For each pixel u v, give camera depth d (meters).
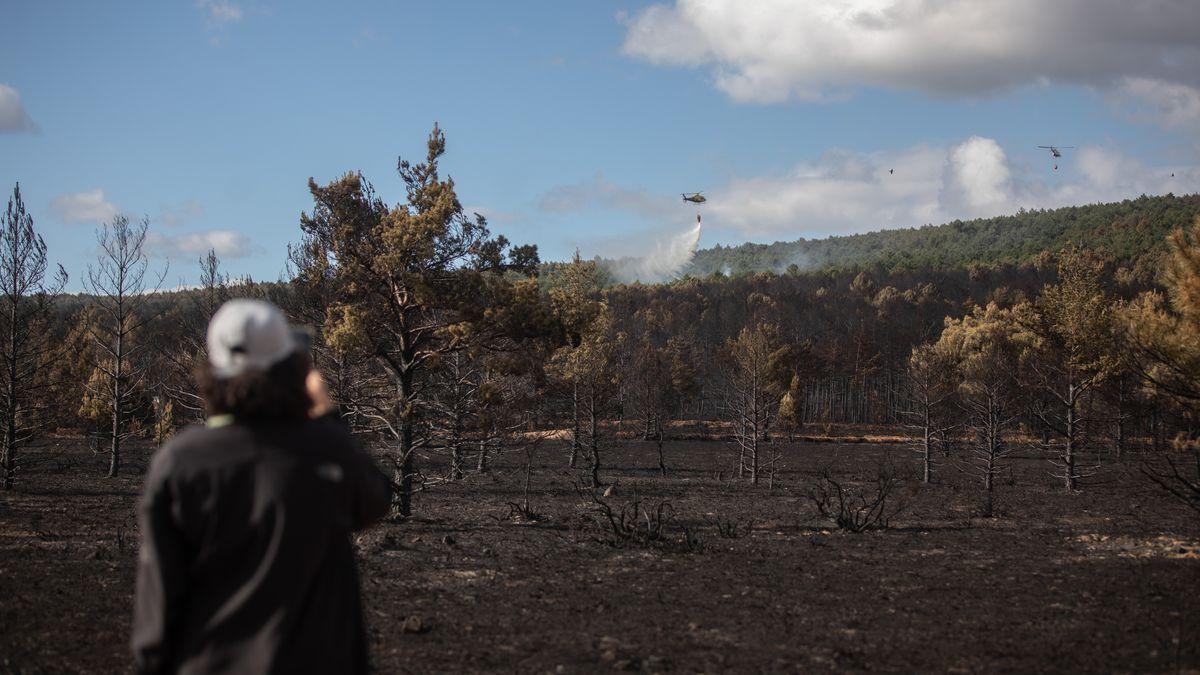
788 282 192.00
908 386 53.56
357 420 24.34
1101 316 33.09
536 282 23.03
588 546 18.00
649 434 72.31
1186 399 13.69
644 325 118.44
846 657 8.10
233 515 2.15
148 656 2.16
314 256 23.80
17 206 31.17
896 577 13.84
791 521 24.67
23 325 31.89
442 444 23.86
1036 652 8.11
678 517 25.34
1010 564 15.35
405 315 23.17
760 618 10.30
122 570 14.36
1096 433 40.78
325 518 2.22
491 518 23.88
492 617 10.35
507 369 22.72
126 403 42.94
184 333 30.89
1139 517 25.48
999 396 33.19
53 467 42.56
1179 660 7.53
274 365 2.27
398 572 14.13
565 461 51.66
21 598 11.67
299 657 2.14
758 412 42.41
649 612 10.73
